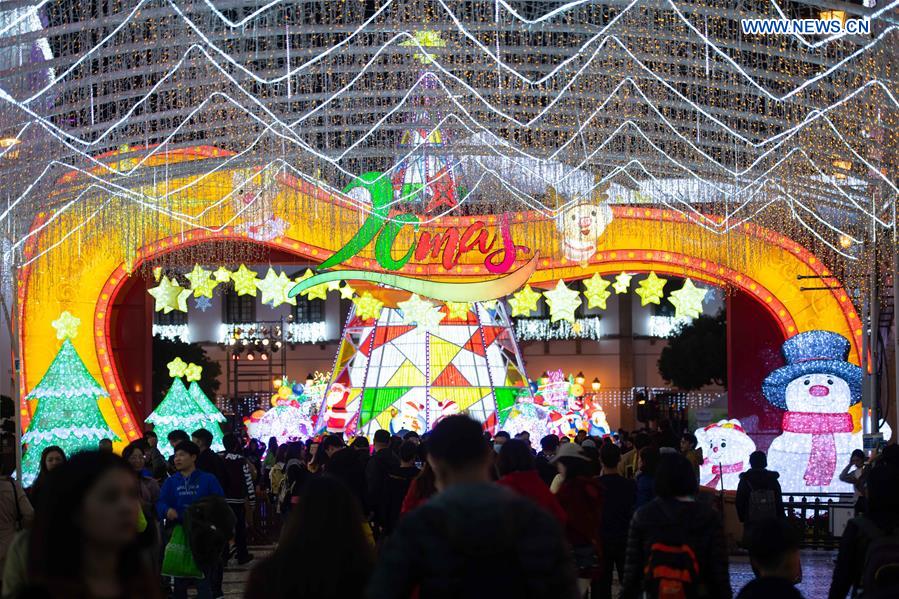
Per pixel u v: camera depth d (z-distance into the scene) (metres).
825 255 26.67
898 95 17.42
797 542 6.23
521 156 24.97
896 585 5.01
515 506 4.40
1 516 9.04
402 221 25.94
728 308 29.12
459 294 26.06
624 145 24.73
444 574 4.32
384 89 21.30
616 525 10.16
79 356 24.31
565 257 26.39
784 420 21.66
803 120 20.39
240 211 26.25
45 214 25.28
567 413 29.48
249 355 45.19
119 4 16.94
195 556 10.63
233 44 18.94
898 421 19.36
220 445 26.44
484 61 19.64
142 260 27.03
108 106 20.05
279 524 20.84
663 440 15.88
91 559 3.81
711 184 24.98
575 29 17.41
